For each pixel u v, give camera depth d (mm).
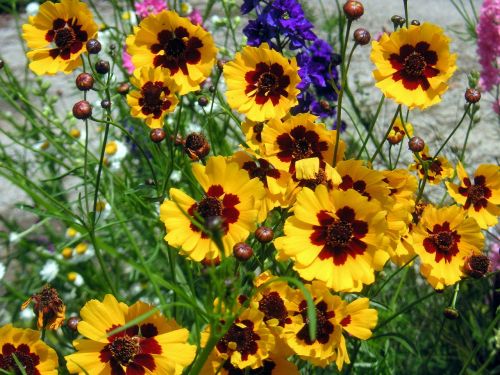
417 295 619
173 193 354
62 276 617
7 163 675
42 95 714
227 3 714
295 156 386
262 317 345
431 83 384
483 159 875
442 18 1258
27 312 596
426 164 426
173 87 424
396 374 570
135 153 712
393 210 358
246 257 345
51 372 349
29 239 676
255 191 348
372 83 1031
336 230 339
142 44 428
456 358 590
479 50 705
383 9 1290
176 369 326
